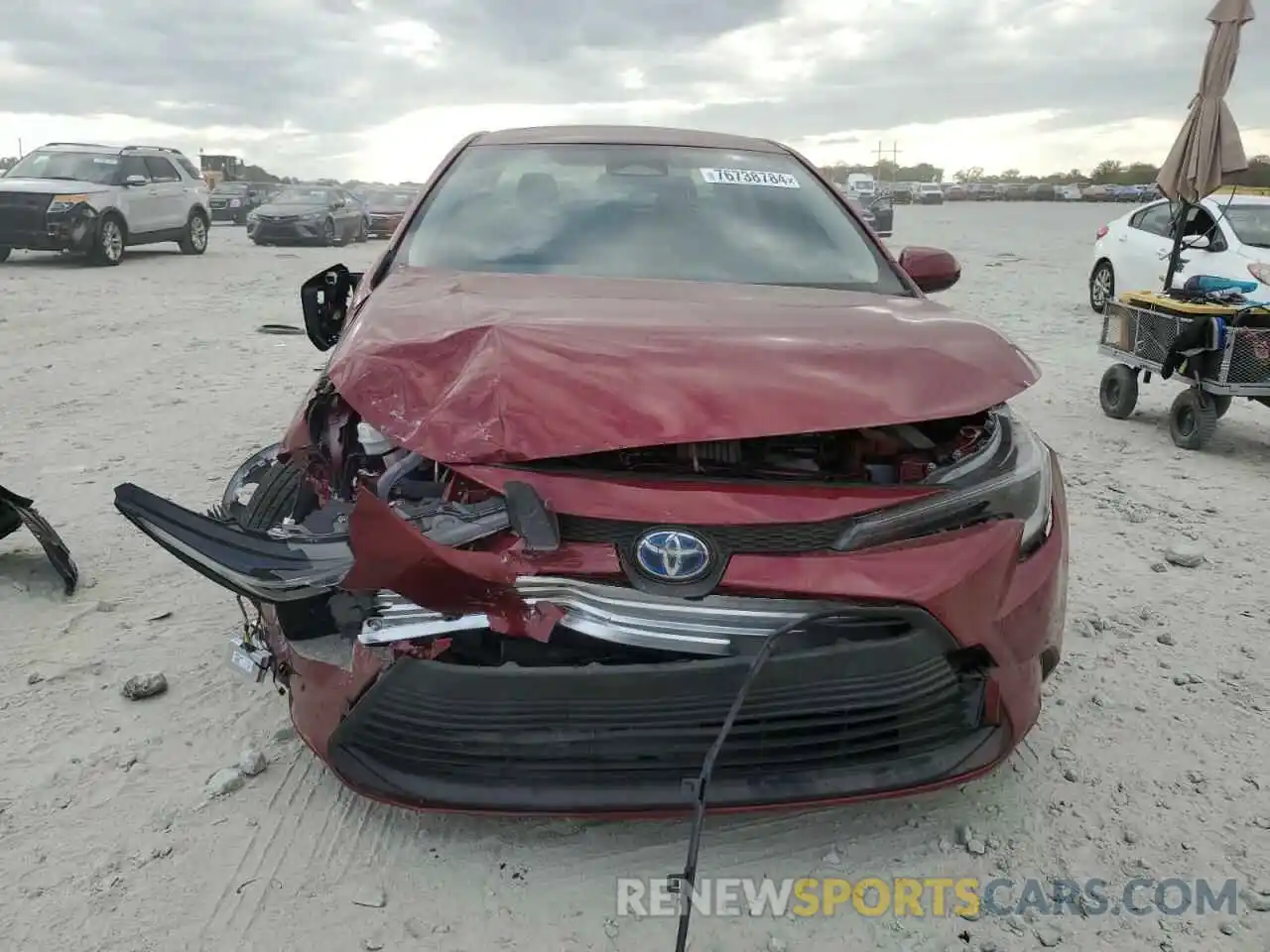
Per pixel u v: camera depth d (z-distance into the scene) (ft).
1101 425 24.58
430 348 8.67
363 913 7.99
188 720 10.52
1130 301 24.49
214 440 20.70
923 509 8.10
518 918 8.00
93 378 26.66
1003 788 9.73
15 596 13.20
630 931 7.91
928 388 8.43
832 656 7.72
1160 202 39.34
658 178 13.16
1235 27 25.40
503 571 7.55
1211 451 22.43
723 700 7.65
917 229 117.08
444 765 7.95
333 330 12.76
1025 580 8.53
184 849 8.63
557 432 7.80
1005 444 9.30
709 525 7.70
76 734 10.23
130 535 15.39
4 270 52.54
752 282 11.53
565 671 7.59
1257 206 35.42
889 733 8.16
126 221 56.70
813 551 7.84
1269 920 8.13
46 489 17.39
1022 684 8.54
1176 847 8.96
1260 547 16.21
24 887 8.14
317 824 8.98
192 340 32.73
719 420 7.86
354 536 7.32
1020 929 8.02
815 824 9.20
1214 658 12.36
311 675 8.34
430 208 12.66
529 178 13.07
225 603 13.17
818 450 9.12
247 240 85.10
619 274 11.48
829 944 7.84
